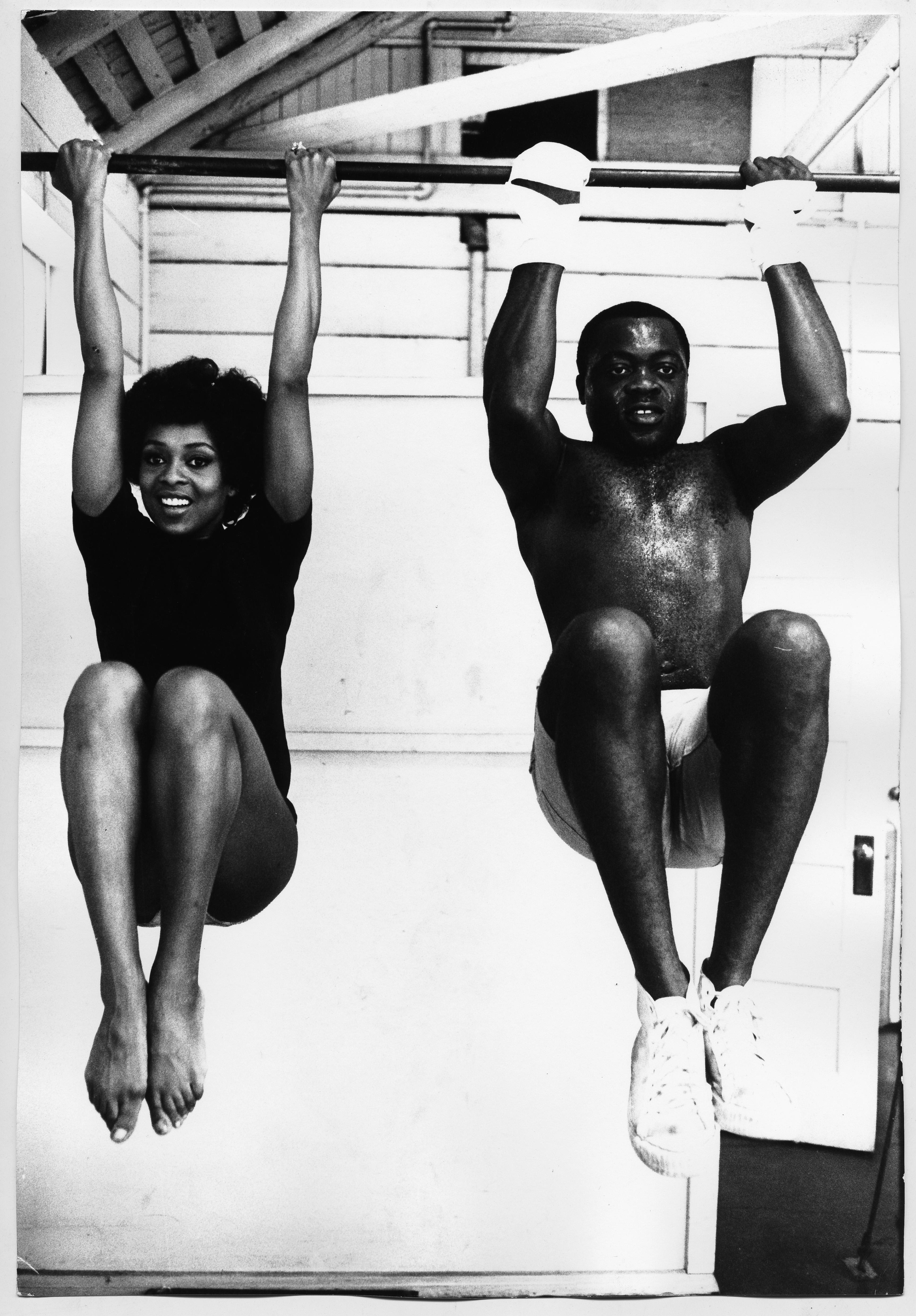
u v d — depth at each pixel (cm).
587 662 179
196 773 192
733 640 191
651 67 341
